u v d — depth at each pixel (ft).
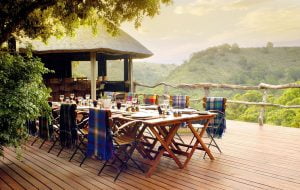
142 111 16.97
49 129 16.80
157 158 13.88
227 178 13.34
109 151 12.57
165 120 13.37
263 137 22.61
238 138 22.21
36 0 17.85
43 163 15.67
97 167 14.92
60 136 16.05
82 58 44.37
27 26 20.39
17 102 13.01
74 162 15.80
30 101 13.93
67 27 21.57
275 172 14.19
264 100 28.27
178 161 14.67
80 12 20.01
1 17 17.58
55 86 38.40
